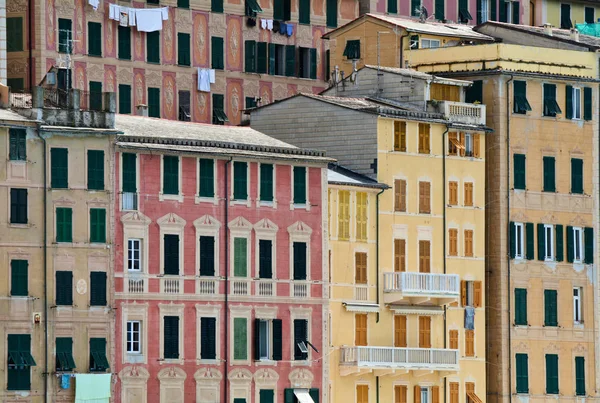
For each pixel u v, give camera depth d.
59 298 184.12
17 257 182.88
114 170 186.88
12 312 182.38
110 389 185.62
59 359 183.62
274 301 194.88
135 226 187.75
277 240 195.38
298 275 196.50
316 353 197.00
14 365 182.00
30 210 183.50
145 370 187.50
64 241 184.62
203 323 190.88
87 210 185.75
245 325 193.12
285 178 196.25
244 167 193.75
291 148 196.88
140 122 194.62
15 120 182.88
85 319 185.12
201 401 190.38
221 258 192.25
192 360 190.00
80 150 185.75
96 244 185.75
